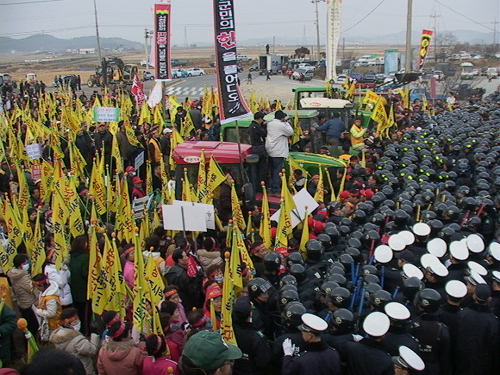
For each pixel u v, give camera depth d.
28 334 5.76
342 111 17.58
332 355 5.59
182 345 6.66
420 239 8.56
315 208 10.67
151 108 23.25
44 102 28.05
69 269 8.76
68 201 10.09
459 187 11.78
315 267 8.08
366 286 7.01
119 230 10.44
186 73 83.00
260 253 9.01
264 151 12.17
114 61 62.50
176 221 9.06
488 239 9.94
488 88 52.34
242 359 6.13
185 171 10.99
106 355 5.86
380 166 13.79
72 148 14.69
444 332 6.12
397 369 5.44
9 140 17.80
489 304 6.77
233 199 10.48
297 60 86.56
